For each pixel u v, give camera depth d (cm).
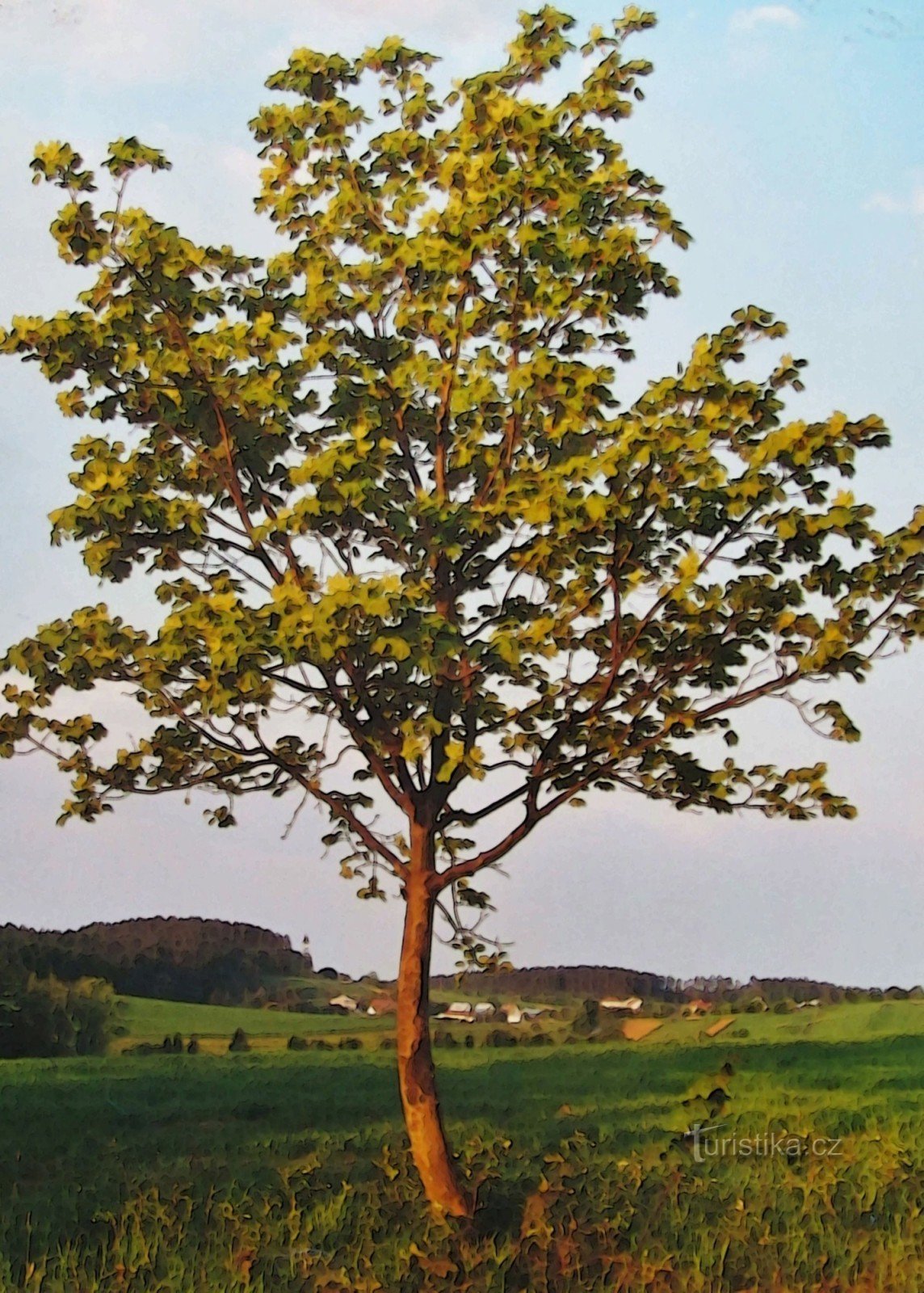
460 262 1566
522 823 1625
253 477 1661
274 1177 2144
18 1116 3275
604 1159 2314
